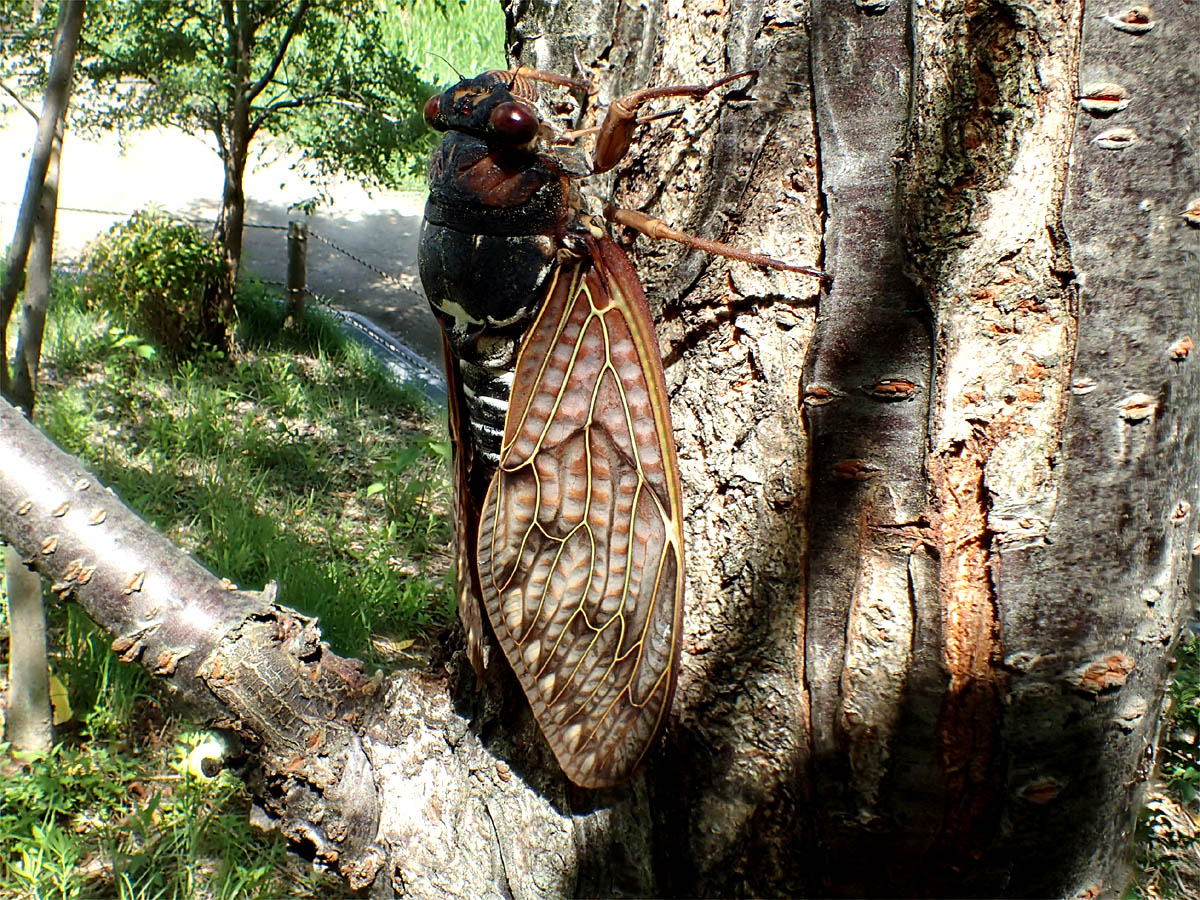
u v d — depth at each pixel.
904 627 0.09
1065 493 0.08
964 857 0.09
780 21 0.09
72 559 0.09
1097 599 0.08
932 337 0.09
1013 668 0.09
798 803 0.09
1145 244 0.08
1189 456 0.09
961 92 0.08
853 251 0.09
